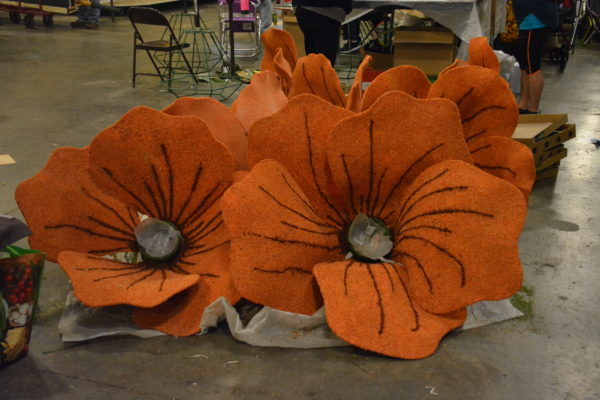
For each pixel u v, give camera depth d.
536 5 3.96
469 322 1.80
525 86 4.27
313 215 1.82
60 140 3.83
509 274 1.61
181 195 1.90
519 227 1.61
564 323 1.84
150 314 1.77
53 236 1.85
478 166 2.13
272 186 1.75
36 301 1.64
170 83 5.51
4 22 9.31
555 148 3.15
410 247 1.75
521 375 1.59
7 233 1.50
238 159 2.06
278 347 1.69
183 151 1.85
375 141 1.80
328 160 1.82
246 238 1.65
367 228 1.87
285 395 1.50
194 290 1.79
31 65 6.30
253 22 7.02
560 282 2.09
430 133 1.78
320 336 1.70
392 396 1.50
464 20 4.21
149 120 1.84
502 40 5.49
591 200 2.89
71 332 1.73
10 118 4.31
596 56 7.61
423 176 1.80
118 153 1.86
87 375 1.58
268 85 2.33
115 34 8.77
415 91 2.20
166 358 1.64
